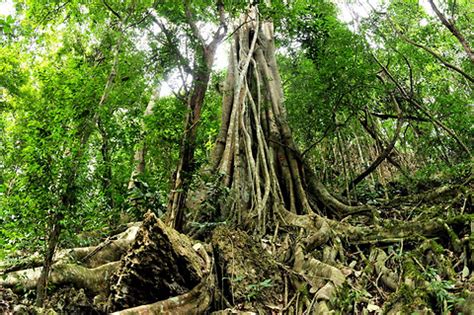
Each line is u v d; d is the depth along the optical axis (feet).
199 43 29.30
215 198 25.31
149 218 16.38
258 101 33.24
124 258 16.65
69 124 18.69
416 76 38.42
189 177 23.70
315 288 17.38
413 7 37.99
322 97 28.25
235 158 28.89
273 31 39.11
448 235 18.16
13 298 16.34
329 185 35.70
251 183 27.43
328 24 33.27
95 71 26.20
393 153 39.99
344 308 15.79
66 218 15.56
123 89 30.01
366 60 30.07
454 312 13.46
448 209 20.83
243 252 19.24
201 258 18.12
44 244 15.62
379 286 17.31
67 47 39.47
